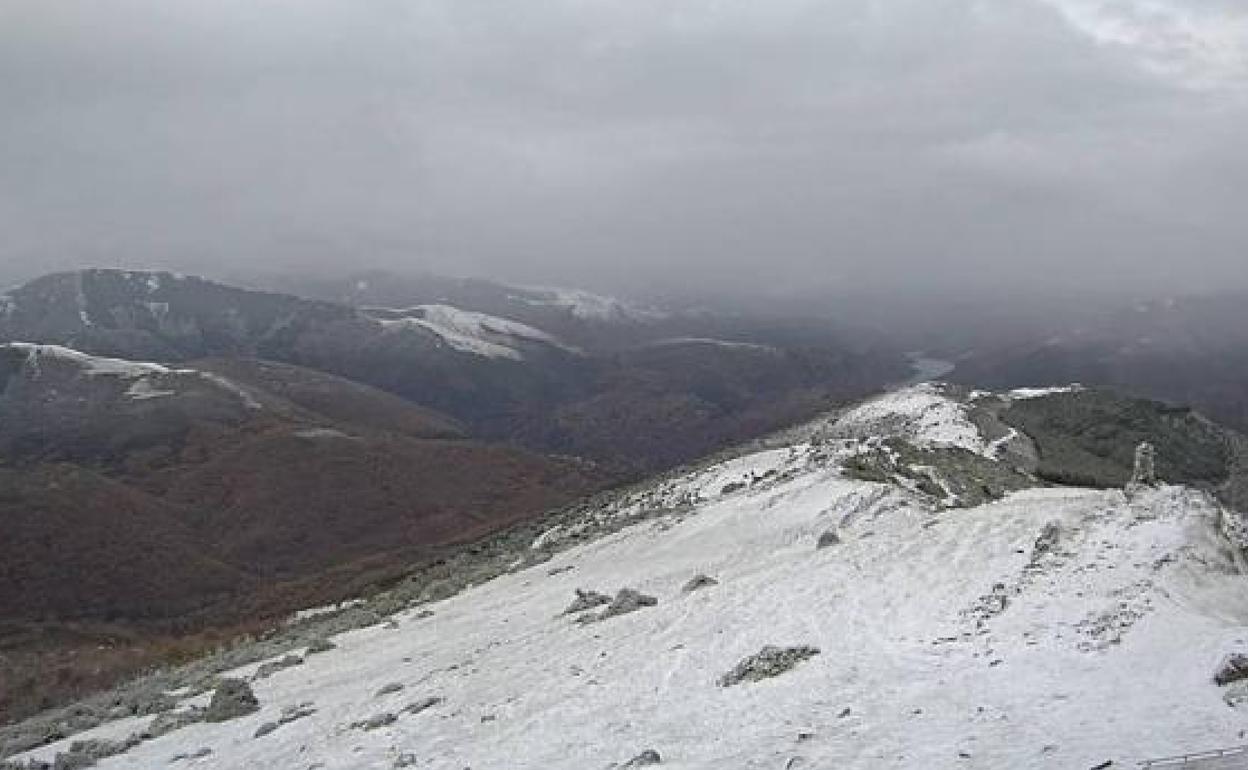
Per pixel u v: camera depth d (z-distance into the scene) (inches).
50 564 6141.7
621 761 770.2
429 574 2979.8
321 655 1692.9
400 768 865.5
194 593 6008.9
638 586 1501.0
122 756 1206.9
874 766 668.7
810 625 1007.0
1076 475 2140.7
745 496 1998.0
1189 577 924.0
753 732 776.3
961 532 1189.1
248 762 1027.3
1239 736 614.9
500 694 1042.7
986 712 730.2
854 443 2223.2
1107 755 619.5
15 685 3139.8
